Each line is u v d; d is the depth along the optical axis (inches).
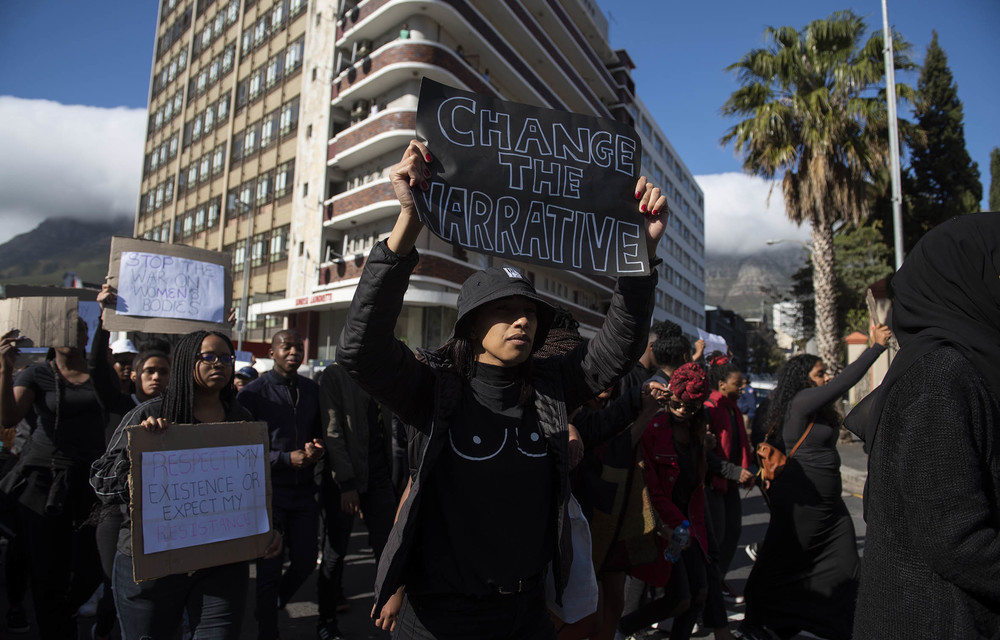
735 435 183.2
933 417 58.6
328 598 159.6
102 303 174.9
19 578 160.9
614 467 122.1
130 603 100.3
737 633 162.4
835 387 142.8
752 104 628.7
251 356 532.7
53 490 138.0
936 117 883.4
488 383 77.5
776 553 142.3
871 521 65.7
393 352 72.6
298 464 150.8
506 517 72.4
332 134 1001.5
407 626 75.4
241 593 107.5
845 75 569.9
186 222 1403.8
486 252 76.2
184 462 105.3
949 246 64.2
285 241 1063.0
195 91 1445.6
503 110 82.9
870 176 604.7
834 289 609.6
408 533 70.6
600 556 119.4
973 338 60.7
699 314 2721.5
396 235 71.0
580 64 1421.0
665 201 84.7
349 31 964.0
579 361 85.0
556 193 82.3
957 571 55.6
